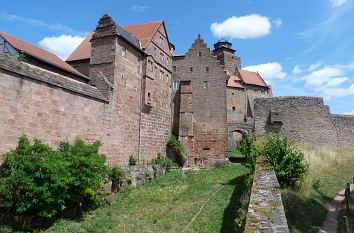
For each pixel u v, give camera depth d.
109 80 26.50
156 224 17.77
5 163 16.23
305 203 15.31
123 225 17.73
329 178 21.06
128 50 28.91
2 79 16.66
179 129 37.78
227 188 23.16
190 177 30.19
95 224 17.67
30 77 18.28
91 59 27.39
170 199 22.52
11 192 15.09
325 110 39.22
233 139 47.22
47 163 16.02
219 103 39.22
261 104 40.59
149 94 31.73
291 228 12.25
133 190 25.45
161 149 34.75
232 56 78.00
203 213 18.52
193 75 40.28
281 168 17.41
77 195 18.72
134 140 29.30
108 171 22.44
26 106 18.03
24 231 15.70
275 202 10.97
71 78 25.56
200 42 40.91
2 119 16.55
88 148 20.06
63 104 20.81
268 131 39.59
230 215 17.22
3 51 23.70
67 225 17.31
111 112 25.91
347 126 39.78
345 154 29.92
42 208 16.08
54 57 27.23
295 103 39.44
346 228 11.44
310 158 22.91
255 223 9.70
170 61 38.41
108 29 27.23
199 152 38.56
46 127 19.34
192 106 39.34
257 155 19.61
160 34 35.69
